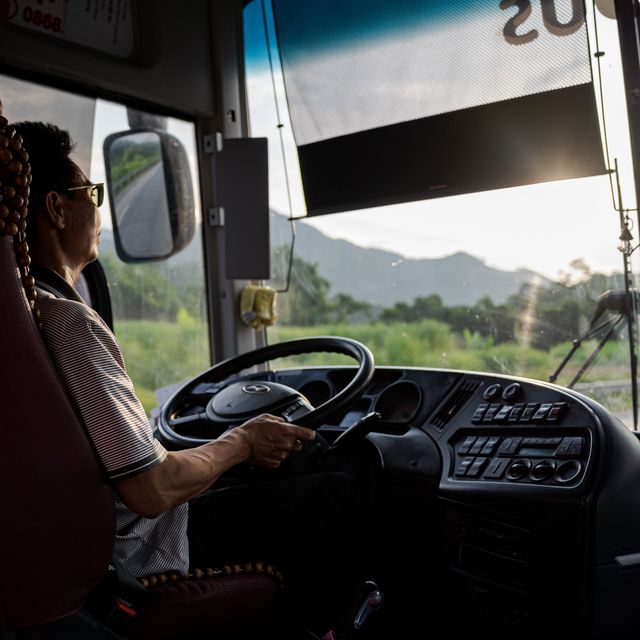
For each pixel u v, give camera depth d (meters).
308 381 1.93
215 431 1.53
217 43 2.53
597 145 1.91
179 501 1.05
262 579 1.25
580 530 1.25
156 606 1.10
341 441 1.51
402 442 1.61
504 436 1.49
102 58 2.14
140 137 2.39
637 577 1.28
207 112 2.54
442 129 2.18
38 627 0.88
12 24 1.91
